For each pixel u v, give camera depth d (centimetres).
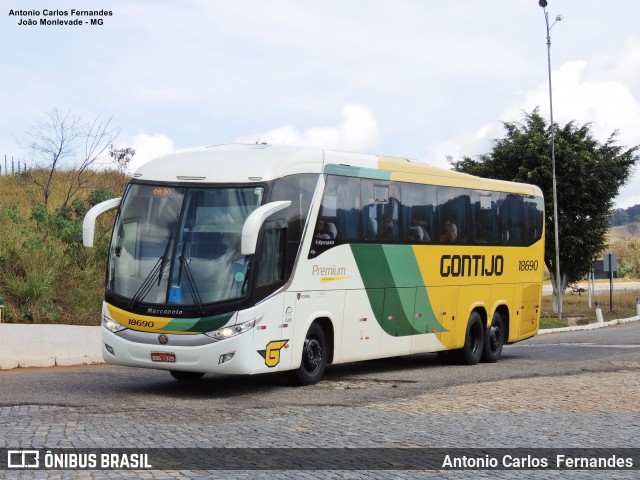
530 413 1328
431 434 1141
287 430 1149
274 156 1559
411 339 1911
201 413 1288
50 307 2270
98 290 2444
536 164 4481
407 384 1689
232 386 1633
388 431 1158
